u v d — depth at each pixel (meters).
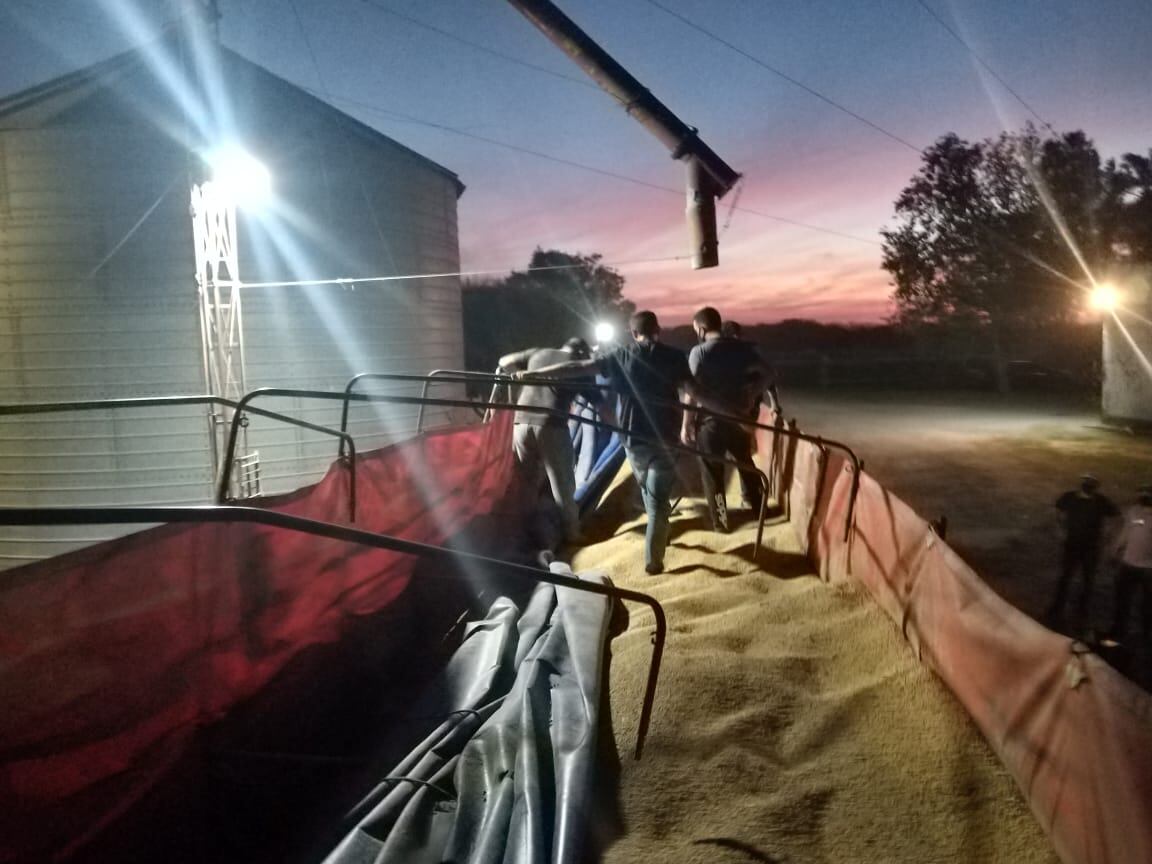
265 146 14.18
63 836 2.66
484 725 3.53
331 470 4.84
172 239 13.25
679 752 3.35
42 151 12.90
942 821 2.87
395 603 5.53
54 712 2.66
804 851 2.78
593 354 7.35
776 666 4.01
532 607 4.96
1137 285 17.41
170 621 3.22
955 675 3.52
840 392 30.38
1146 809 2.12
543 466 7.46
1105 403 18.69
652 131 6.85
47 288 13.11
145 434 13.41
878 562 4.62
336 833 3.01
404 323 16.17
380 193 15.61
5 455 13.34
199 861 3.28
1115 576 6.62
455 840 2.82
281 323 14.59
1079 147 23.30
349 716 4.47
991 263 26.25
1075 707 2.56
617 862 2.75
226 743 3.60
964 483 12.58
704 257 7.11
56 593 2.71
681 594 5.27
